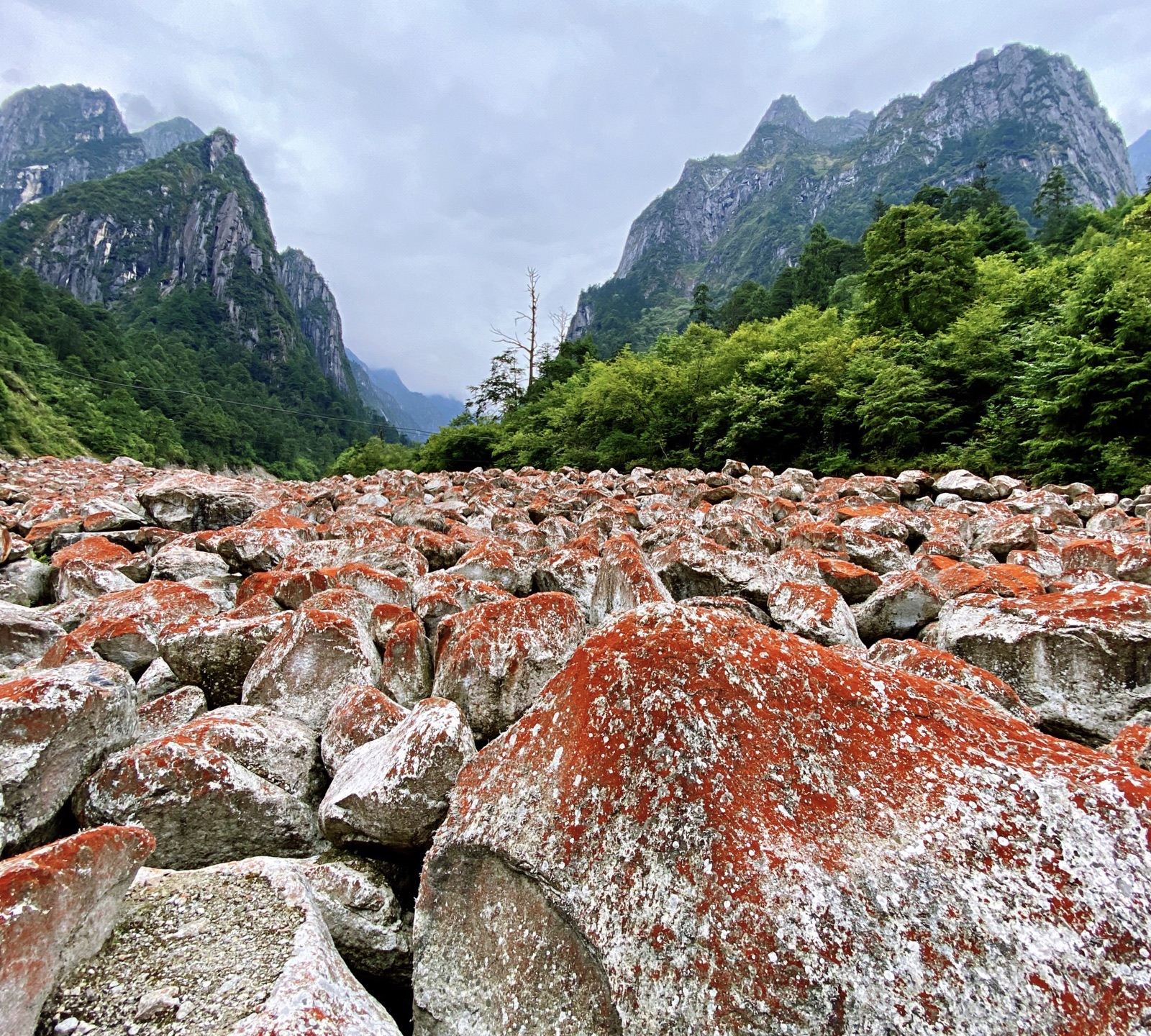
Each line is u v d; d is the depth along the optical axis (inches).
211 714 169.2
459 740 129.0
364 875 123.5
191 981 87.7
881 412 866.1
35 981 82.7
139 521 473.1
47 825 129.1
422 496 676.1
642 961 83.2
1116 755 125.3
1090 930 78.6
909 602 249.8
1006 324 886.4
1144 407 639.1
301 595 257.8
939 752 96.7
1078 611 185.5
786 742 97.1
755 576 273.1
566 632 186.7
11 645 230.1
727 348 1192.2
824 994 75.3
